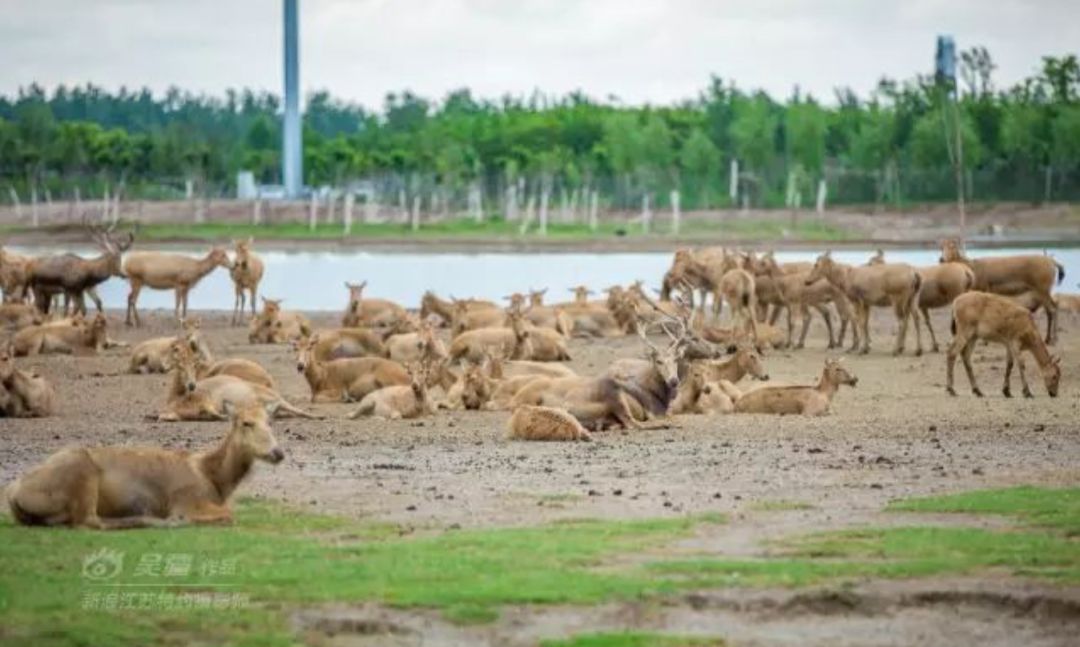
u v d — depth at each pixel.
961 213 105.31
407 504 29.89
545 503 29.88
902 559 25.70
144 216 190.50
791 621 23.50
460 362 55.19
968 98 199.00
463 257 143.50
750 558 25.88
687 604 23.91
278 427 40.09
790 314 62.00
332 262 133.25
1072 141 184.75
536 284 107.00
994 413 42.06
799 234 166.25
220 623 23.12
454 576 24.84
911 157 191.38
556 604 23.81
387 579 24.66
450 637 22.86
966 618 23.64
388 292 100.06
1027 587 24.33
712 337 59.84
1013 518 28.31
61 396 47.47
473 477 32.53
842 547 26.39
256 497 30.45
